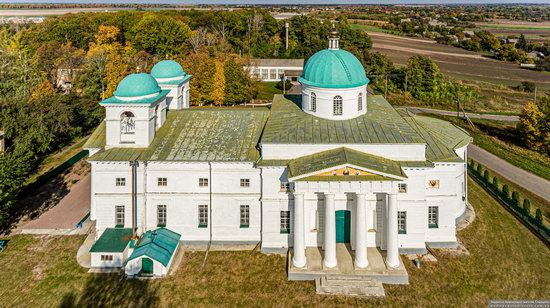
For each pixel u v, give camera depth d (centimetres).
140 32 13200
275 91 12269
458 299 3725
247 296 3775
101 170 4422
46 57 11594
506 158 7700
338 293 3775
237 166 4362
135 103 4438
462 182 5069
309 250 4309
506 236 4738
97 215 4481
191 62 10581
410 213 4288
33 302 3716
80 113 8212
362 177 3809
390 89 12888
